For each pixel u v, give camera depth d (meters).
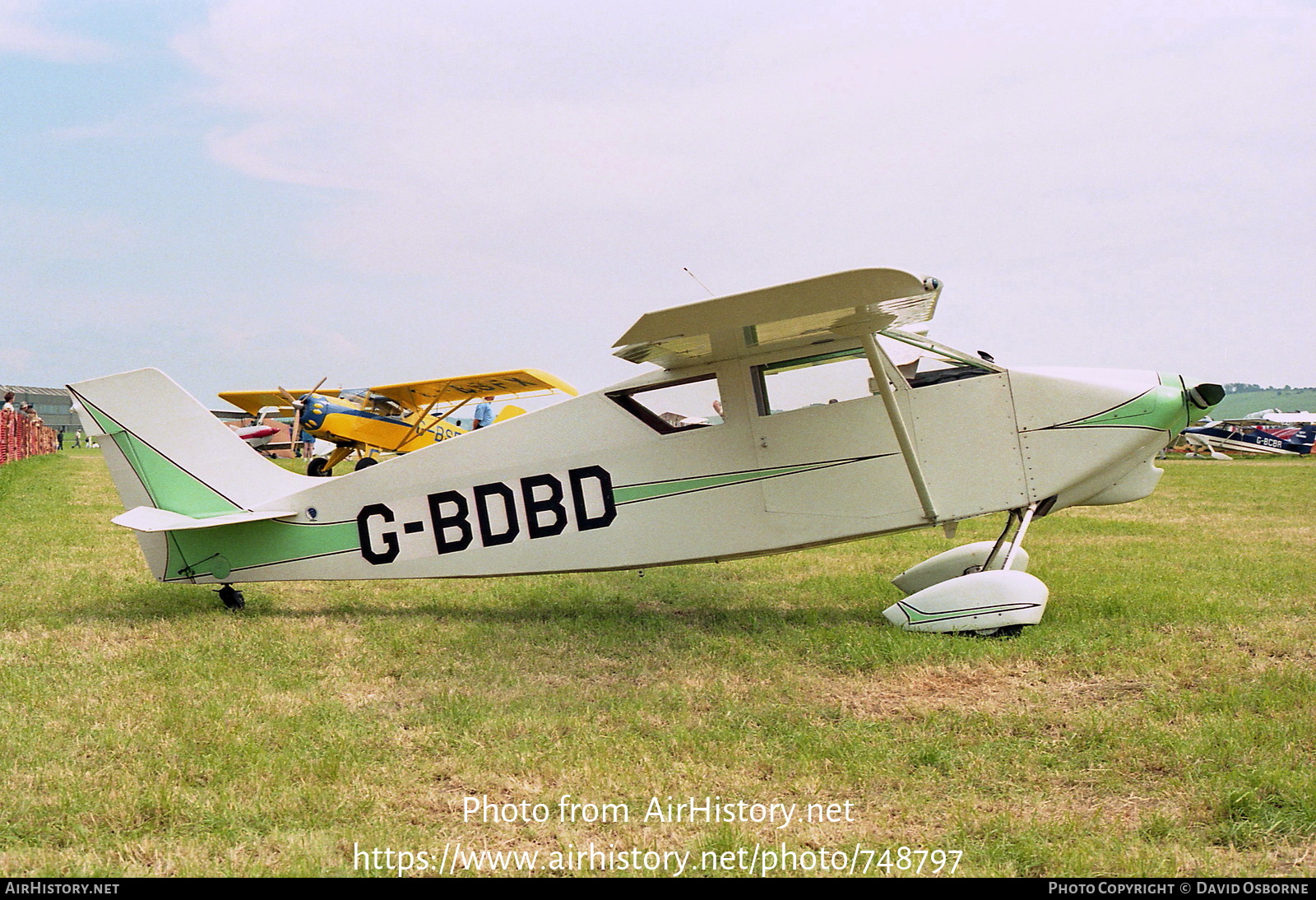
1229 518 12.02
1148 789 3.17
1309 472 23.14
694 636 5.56
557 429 6.05
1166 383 5.82
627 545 5.97
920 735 3.70
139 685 4.43
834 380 5.73
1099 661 4.65
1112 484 5.94
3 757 3.46
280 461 30.97
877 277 4.03
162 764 3.39
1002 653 4.84
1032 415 5.69
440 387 20.45
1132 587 6.71
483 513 6.15
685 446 5.89
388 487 6.28
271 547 6.43
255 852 2.78
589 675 4.77
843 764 3.41
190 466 6.48
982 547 6.56
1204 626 5.41
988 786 3.22
